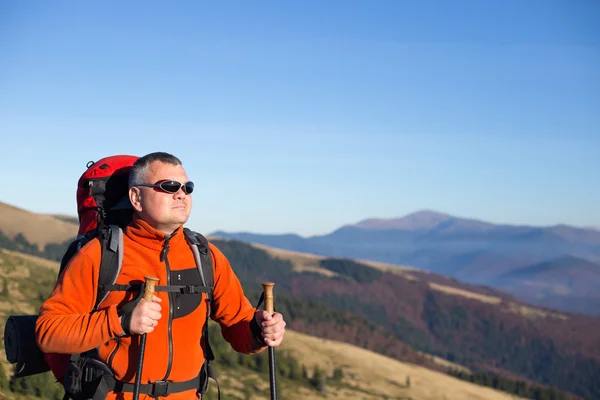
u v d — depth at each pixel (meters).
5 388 13.27
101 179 4.21
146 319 3.62
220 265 4.29
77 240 4.27
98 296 3.88
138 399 3.71
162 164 3.99
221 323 4.42
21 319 4.25
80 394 3.94
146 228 3.92
